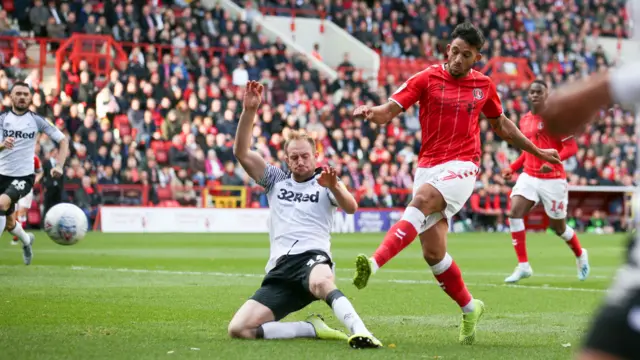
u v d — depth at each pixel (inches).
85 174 1127.6
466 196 315.0
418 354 271.0
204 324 338.0
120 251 786.8
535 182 560.4
